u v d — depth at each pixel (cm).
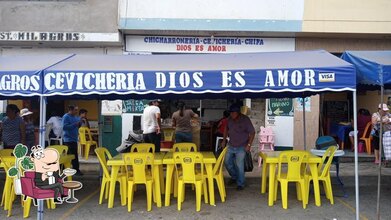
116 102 1161
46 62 688
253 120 1166
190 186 898
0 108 1208
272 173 738
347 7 1106
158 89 600
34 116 1273
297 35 1136
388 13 1105
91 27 1101
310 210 707
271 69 595
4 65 657
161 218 664
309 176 743
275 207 725
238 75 596
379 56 700
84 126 1192
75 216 677
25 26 1097
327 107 1389
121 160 718
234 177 888
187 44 1145
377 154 1104
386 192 845
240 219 657
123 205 740
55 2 1099
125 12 1105
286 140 1155
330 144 828
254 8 1110
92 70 603
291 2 1109
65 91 597
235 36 1142
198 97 883
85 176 966
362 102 1366
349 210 708
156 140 1020
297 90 592
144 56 766
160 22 1105
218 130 1091
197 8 1109
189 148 876
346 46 1155
